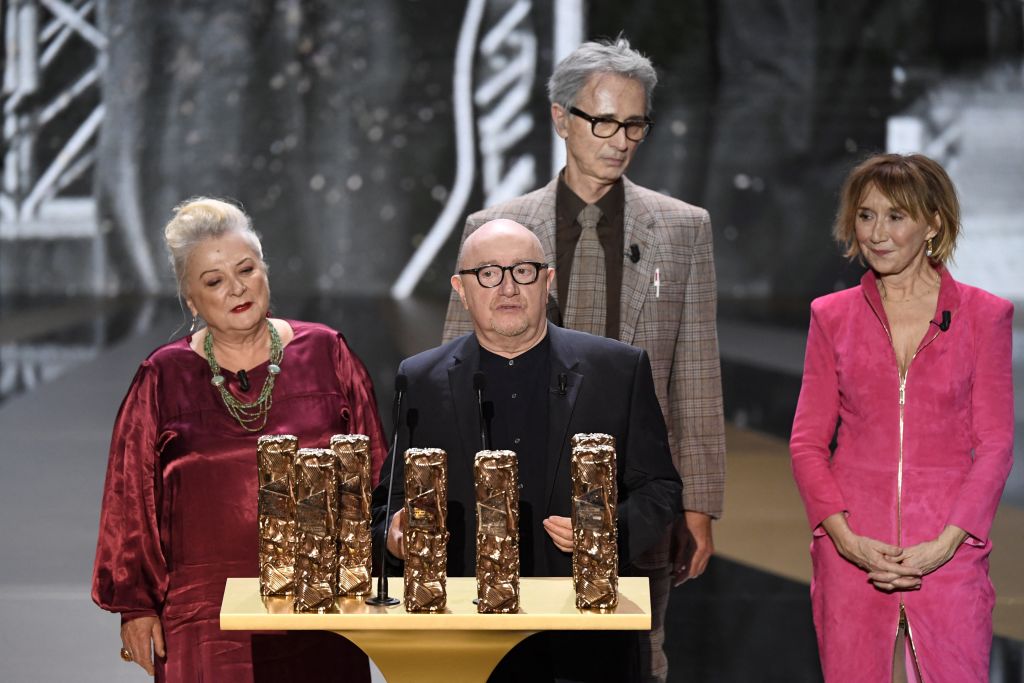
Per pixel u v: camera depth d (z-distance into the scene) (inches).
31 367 1203.2
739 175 1642.5
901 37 1615.4
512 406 324.8
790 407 1039.0
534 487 322.3
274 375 341.4
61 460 856.3
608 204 390.9
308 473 266.2
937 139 1626.5
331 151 1648.6
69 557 645.9
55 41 1633.9
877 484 339.0
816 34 1617.9
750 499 766.5
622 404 327.0
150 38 1633.9
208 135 1647.4
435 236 1651.1
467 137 1640.0
